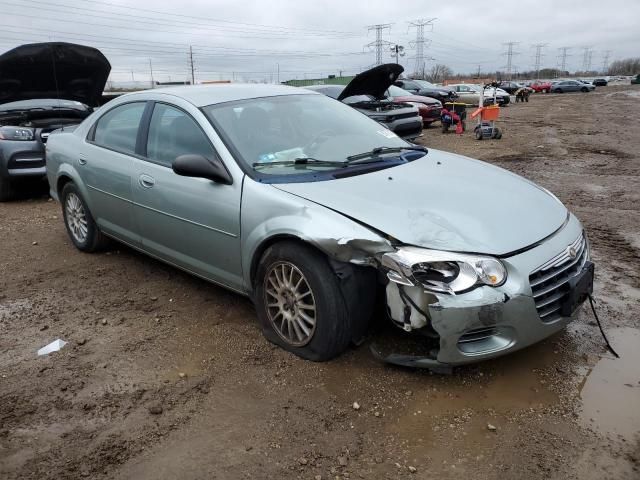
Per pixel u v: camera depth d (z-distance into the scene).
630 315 3.80
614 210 6.66
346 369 3.21
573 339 3.50
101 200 4.73
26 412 2.96
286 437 2.70
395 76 11.99
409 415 2.82
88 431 2.80
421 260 2.79
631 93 50.44
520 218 3.16
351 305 3.07
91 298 4.37
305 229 3.04
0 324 3.99
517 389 3.00
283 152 3.71
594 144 12.84
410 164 3.82
